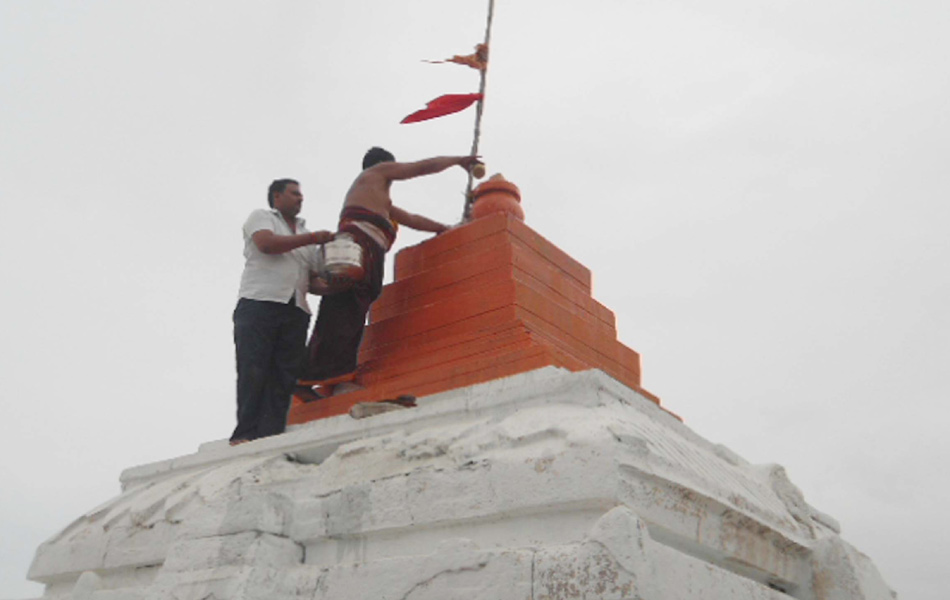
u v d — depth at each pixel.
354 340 7.59
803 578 6.73
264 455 6.86
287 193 8.38
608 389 5.71
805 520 7.26
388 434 6.20
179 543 5.77
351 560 5.55
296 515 5.83
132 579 6.61
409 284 7.75
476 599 4.66
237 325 7.76
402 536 5.46
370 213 7.69
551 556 4.54
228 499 5.91
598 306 8.10
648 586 4.27
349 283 7.47
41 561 7.39
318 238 7.46
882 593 6.88
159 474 7.64
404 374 7.22
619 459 4.83
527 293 6.99
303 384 7.81
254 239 7.73
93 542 7.04
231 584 5.20
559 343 7.10
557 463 4.97
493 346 6.73
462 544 4.90
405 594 4.93
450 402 6.07
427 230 8.68
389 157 8.50
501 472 5.15
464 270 7.36
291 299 7.88
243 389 7.55
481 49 9.46
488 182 8.07
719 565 5.89
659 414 6.55
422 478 5.46
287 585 5.39
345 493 5.73
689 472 5.53
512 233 7.33
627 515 4.44
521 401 5.78
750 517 5.95
